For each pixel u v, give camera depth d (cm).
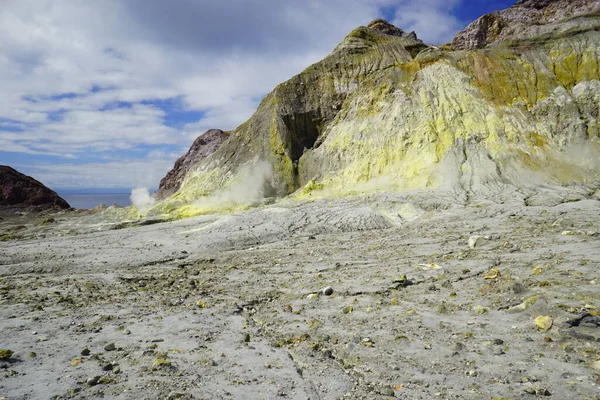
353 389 559
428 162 4291
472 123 4578
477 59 5325
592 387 499
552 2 6284
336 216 2969
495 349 653
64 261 1972
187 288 1349
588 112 4500
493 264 1273
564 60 5097
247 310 1037
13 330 843
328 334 800
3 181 6888
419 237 2120
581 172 3841
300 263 1741
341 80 6219
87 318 946
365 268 1505
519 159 4022
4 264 1981
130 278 1573
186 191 5503
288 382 584
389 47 6419
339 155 5147
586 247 1336
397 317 873
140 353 705
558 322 713
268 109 6088
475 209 2866
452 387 540
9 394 532
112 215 4794
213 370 629
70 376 598
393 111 5075
